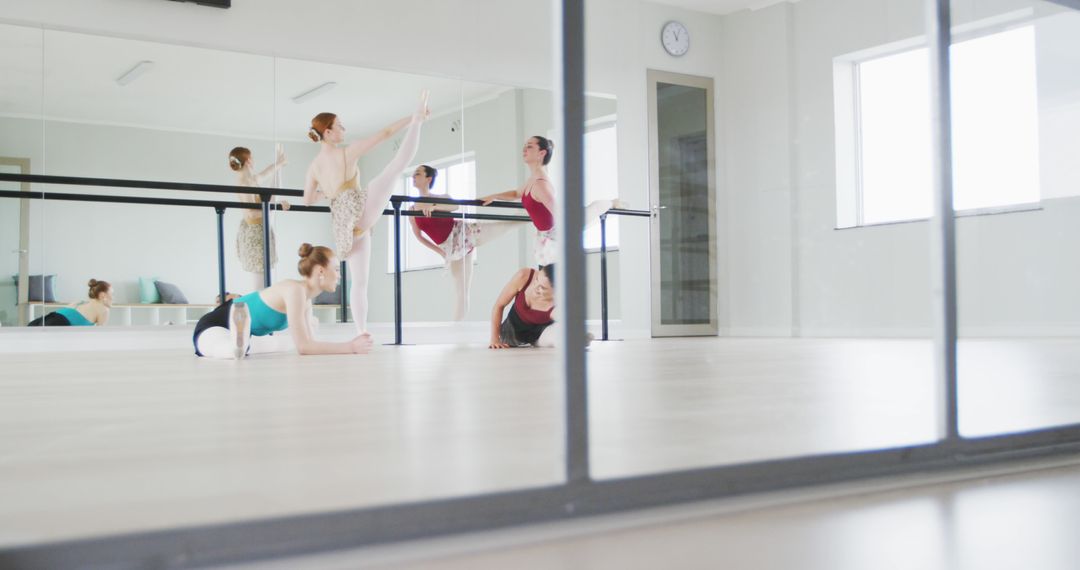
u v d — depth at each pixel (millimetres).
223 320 4047
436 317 6270
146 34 5504
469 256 6379
